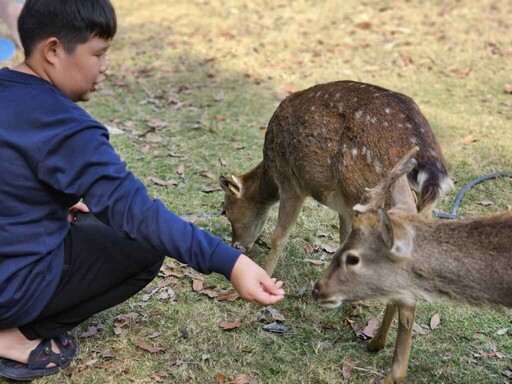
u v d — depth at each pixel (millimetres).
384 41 4965
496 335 2135
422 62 4539
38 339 1920
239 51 4887
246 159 3234
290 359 2039
